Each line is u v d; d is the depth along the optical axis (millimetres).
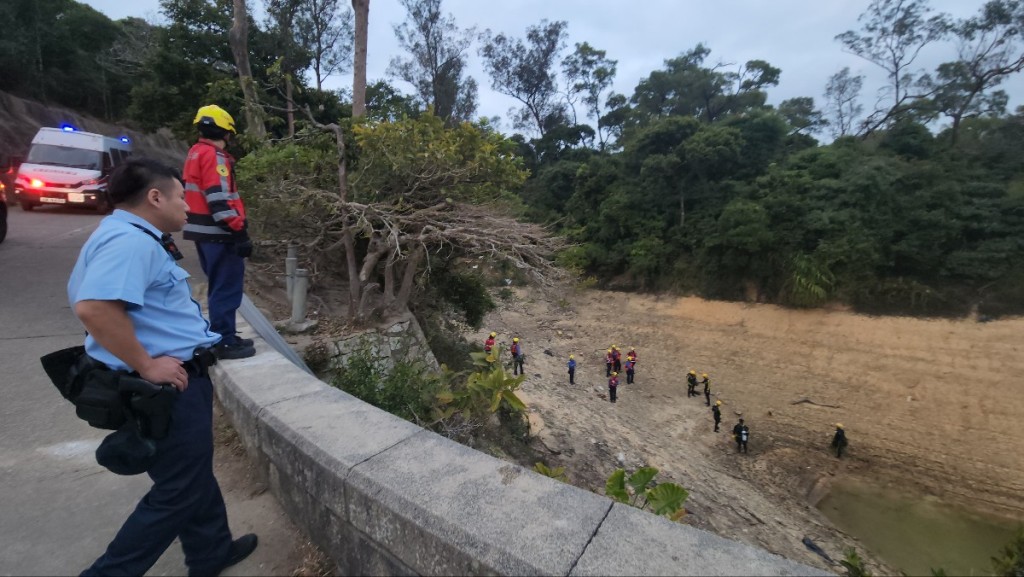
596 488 11859
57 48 30078
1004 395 18875
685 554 1534
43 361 1790
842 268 25016
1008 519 14383
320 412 2652
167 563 2232
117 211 1865
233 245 3742
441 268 10445
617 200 33500
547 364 24734
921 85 31906
